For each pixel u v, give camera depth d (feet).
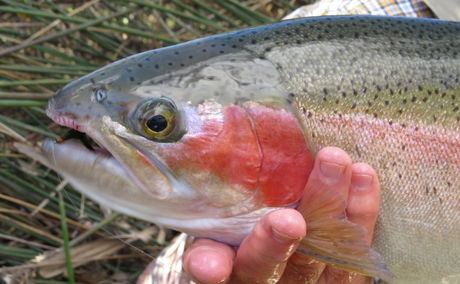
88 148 1.02
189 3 2.90
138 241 2.18
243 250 1.02
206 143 1.00
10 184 2.10
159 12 2.77
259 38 1.08
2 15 2.54
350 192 1.05
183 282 1.44
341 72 1.06
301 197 1.05
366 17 1.13
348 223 1.04
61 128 2.05
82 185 1.02
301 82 1.04
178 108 1.00
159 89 1.01
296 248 1.05
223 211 1.03
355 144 1.06
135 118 0.99
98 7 2.69
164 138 0.99
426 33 1.13
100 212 2.18
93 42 2.69
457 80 1.11
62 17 2.12
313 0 2.93
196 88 1.01
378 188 1.05
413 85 1.09
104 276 2.21
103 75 1.03
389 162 1.08
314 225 1.05
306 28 1.09
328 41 1.08
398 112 1.08
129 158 0.99
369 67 1.07
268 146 1.02
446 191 1.10
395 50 1.09
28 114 2.21
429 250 1.12
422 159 1.09
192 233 1.06
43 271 2.00
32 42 2.10
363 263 1.05
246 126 1.01
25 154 2.08
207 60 1.04
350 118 1.06
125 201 1.02
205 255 1.02
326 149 1.01
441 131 1.09
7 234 2.14
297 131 1.03
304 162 1.04
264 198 1.03
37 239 2.21
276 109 1.03
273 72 1.04
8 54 2.26
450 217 1.11
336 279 1.26
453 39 1.14
